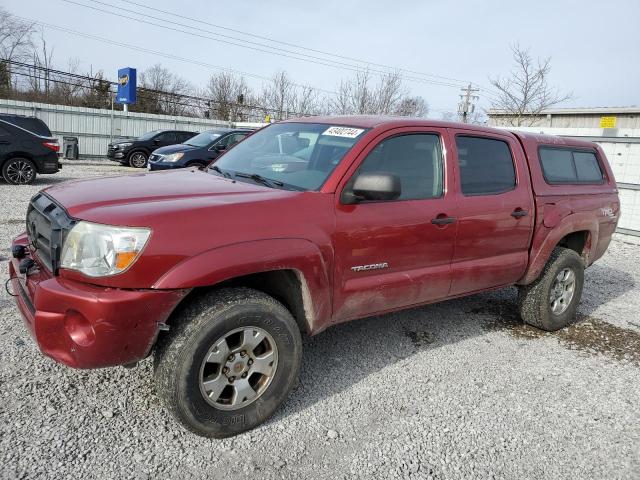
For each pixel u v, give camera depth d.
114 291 2.46
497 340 4.54
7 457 2.52
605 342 4.70
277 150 3.81
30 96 34.25
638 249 9.30
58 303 2.50
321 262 3.01
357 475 2.64
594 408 3.50
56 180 13.20
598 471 2.83
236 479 2.55
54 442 2.67
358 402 3.32
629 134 10.58
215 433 2.78
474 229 3.87
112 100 33.41
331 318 3.24
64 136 21.14
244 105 37.91
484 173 4.05
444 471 2.73
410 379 3.68
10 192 10.59
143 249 2.47
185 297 2.73
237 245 2.69
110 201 2.75
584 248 5.13
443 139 3.81
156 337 2.57
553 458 2.91
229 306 2.69
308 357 3.89
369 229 3.25
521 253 4.36
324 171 3.28
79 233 2.53
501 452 2.93
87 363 2.51
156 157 12.75
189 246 2.57
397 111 31.95
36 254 2.99
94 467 2.52
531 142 4.57
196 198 2.88
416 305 3.78
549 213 4.49
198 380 2.65
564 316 4.84
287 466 2.67
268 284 3.12
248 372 2.87
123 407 3.04
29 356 3.51
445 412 3.29
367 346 4.18
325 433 2.97
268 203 2.91
